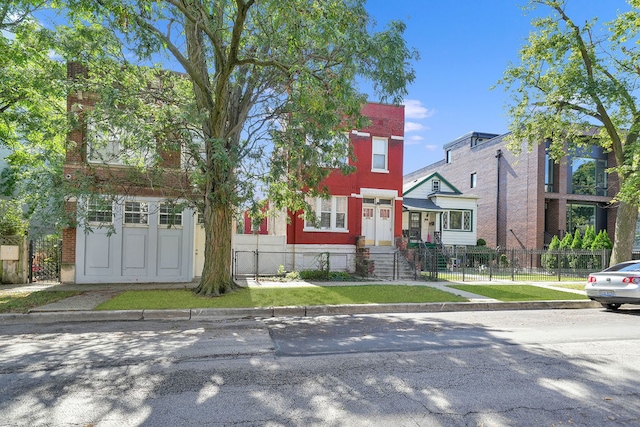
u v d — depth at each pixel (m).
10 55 10.28
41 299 9.52
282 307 9.07
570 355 5.80
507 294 11.71
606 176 25.89
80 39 9.38
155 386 4.46
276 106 10.83
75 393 4.25
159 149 9.73
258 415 3.73
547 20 14.76
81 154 10.68
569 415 3.77
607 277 10.13
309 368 5.13
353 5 7.90
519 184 25.20
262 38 8.62
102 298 9.73
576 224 25.66
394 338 6.79
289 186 11.17
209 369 5.07
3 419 3.62
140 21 7.68
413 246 22.00
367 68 8.27
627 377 4.84
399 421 3.61
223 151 8.56
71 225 11.02
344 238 17.92
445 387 4.46
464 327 7.77
